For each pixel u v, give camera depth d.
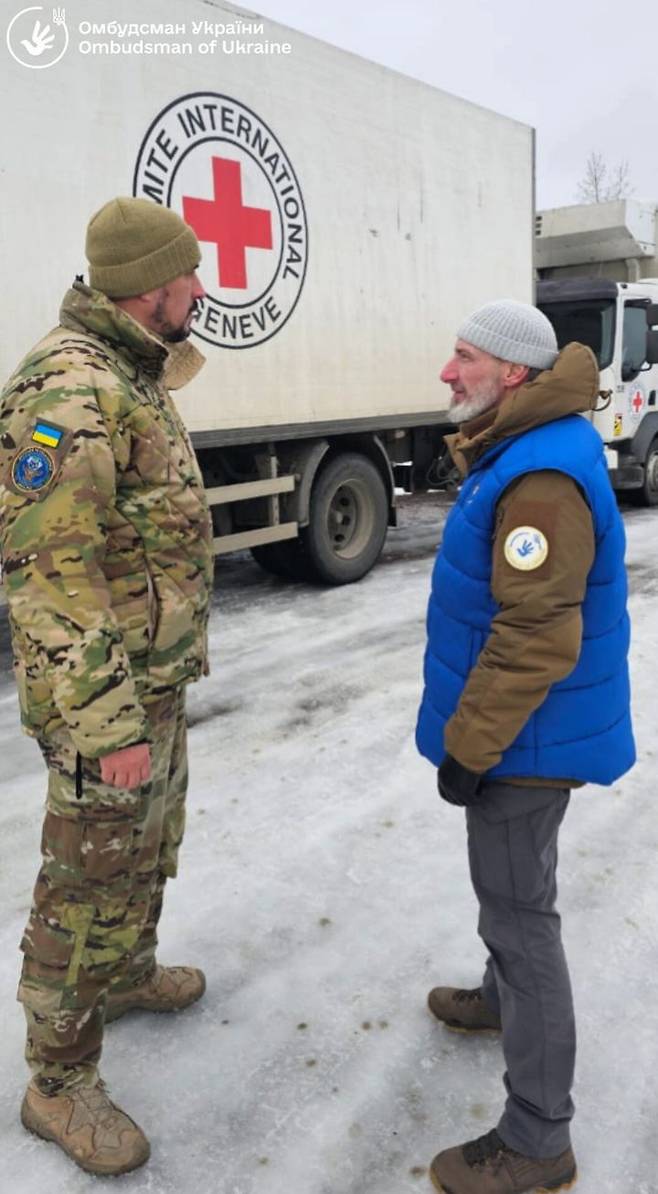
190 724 3.77
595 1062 1.92
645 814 2.97
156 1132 1.77
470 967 2.21
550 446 1.44
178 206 4.59
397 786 3.18
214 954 2.28
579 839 2.82
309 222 5.37
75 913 1.62
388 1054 1.96
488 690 1.43
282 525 5.69
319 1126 1.78
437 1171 1.62
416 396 6.43
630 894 2.52
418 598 5.82
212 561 1.75
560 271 10.41
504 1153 1.59
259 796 3.11
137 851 1.64
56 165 4.04
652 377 8.90
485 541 1.51
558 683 1.51
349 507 6.35
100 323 1.54
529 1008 1.55
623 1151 1.71
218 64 4.70
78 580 1.41
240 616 5.48
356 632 5.07
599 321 8.29
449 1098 1.84
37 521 1.40
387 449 6.80
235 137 4.84
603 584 1.50
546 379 1.46
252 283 5.05
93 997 1.67
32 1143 1.75
